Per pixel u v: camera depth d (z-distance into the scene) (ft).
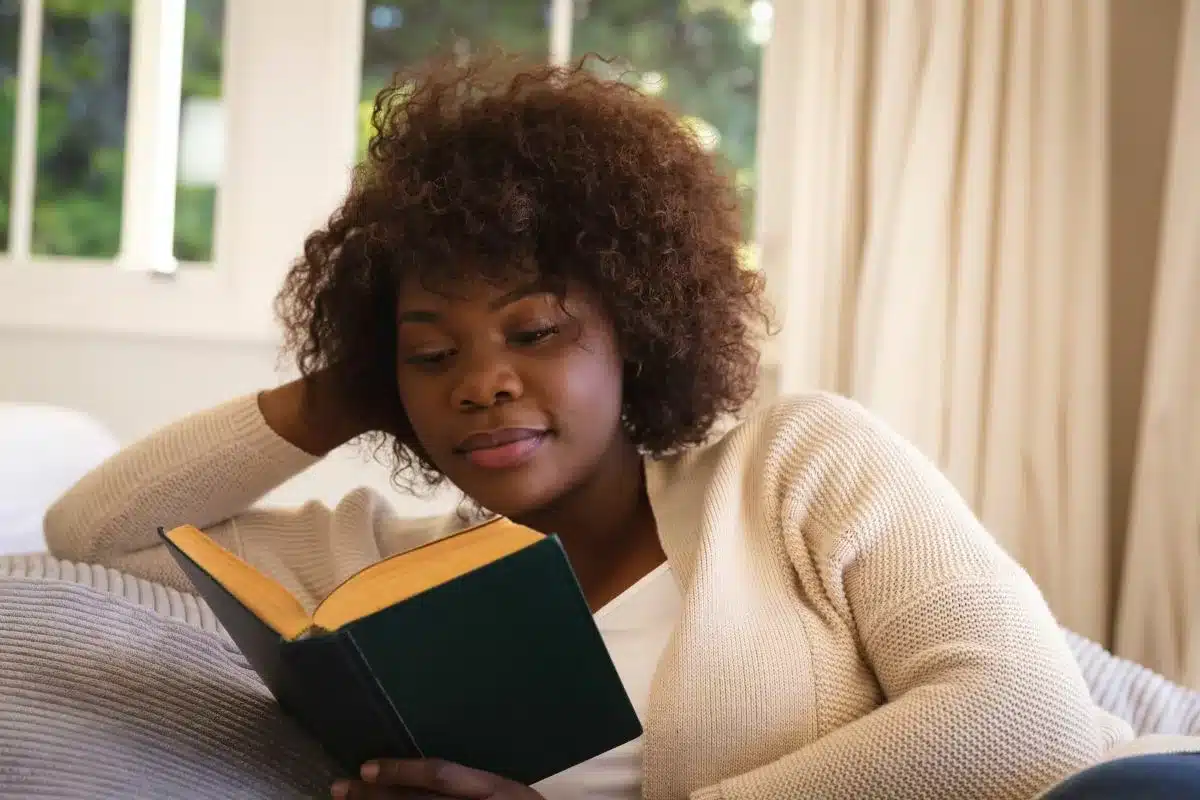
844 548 2.96
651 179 3.19
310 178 6.80
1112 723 3.01
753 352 3.74
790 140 6.73
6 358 6.76
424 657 2.06
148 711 2.63
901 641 2.79
